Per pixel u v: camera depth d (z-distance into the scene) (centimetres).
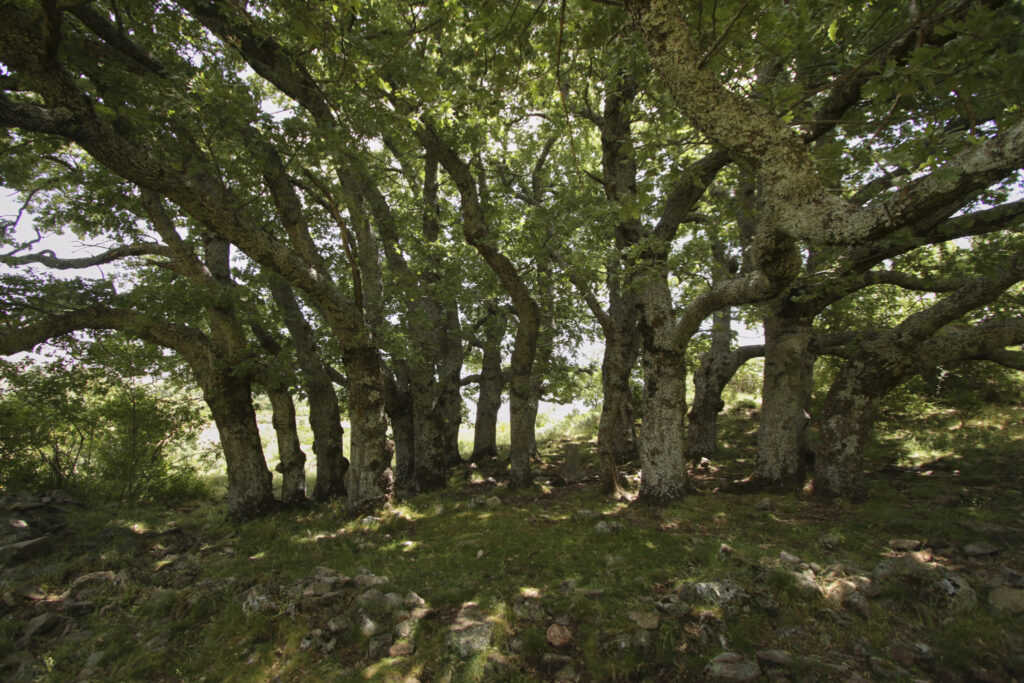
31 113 644
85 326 1077
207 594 711
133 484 1281
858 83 768
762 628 580
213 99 815
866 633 561
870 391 1027
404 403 1503
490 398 1853
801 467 1191
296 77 952
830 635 563
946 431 1466
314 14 612
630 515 1002
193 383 1371
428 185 1530
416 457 1416
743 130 371
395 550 885
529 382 1320
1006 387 1586
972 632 550
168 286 1080
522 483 1315
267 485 1161
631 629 575
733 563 723
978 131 707
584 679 519
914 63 400
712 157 944
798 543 806
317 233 1341
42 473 1220
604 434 1181
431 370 1420
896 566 659
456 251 1300
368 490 1113
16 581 741
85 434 1288
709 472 1380
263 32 725
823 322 1484
